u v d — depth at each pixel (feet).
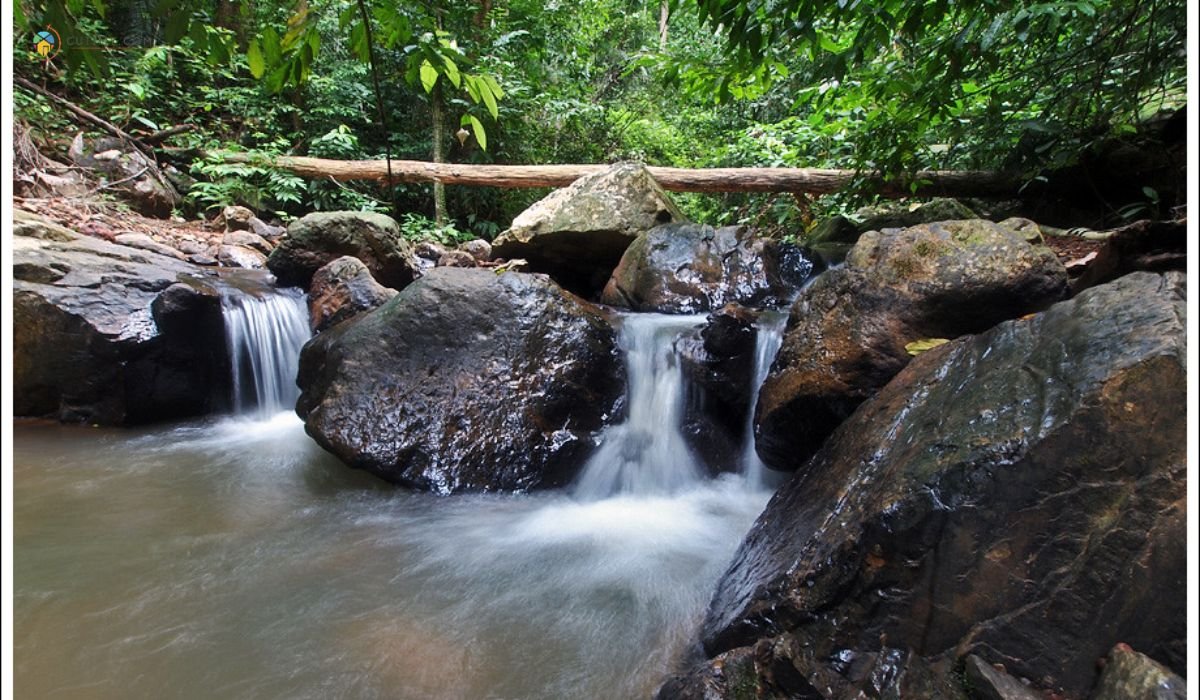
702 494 12.60
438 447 12.60
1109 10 11.75
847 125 19.35
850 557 6.44
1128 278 7.04
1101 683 5.44
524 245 20.06
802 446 10.81
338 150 27.73
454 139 30.22
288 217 26.45
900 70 13.30
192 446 14.39
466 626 8.14
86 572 9.09
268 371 17.15
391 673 7.23
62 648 7.47
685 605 8.71
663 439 13.30
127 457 13.62
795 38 8.97
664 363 13.75
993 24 8.98
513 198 31.19
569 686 7.09
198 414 16.38
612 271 20.52
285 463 13.47
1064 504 5.83
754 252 17.25
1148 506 5.56
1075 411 5.89
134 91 24.70
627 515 11.65
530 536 10.73
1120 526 5.63
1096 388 5.89
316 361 14.62
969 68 13.33
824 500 7.77
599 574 9.50
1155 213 16.02
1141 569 5.53
